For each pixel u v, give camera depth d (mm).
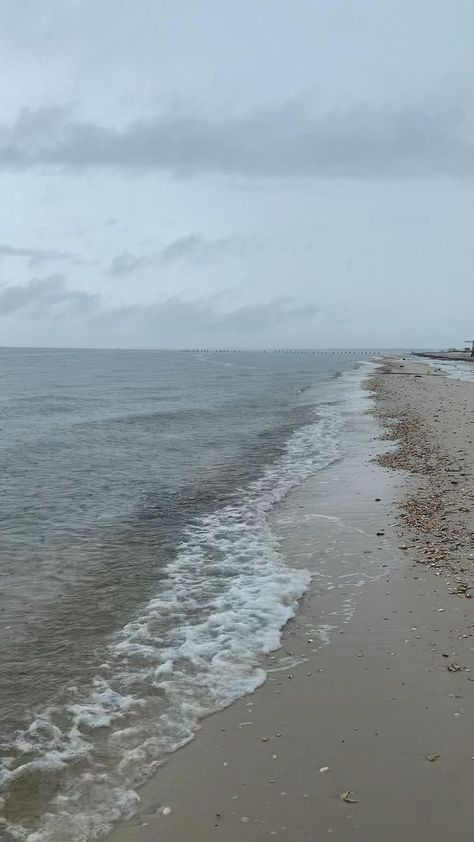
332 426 25266
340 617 7293
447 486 13438
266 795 4355
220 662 6301
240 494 13758
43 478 15609
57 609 7699
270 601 7805
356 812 4141
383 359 136375
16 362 118188
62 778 4621
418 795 4281
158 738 5086
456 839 3877
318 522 11297
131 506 12844
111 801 4363
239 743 4977
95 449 20094
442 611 7312
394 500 12570
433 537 10047
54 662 6359
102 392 46781
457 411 28250
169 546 10164
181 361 139625
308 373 81375
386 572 8664
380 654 6352
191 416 29984
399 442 20125
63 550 10000
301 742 4949
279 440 21750
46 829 4102
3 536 10758
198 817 4168
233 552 9789
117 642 6797
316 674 6012
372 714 5289
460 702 5414
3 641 6820
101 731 5199
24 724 5297
